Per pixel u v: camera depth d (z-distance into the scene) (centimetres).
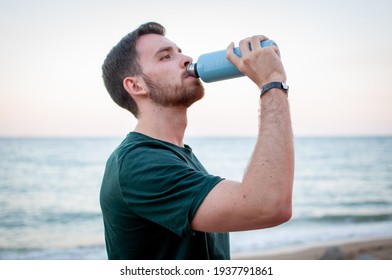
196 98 182
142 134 171
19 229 1179
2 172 2502
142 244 154
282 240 938
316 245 861
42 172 2503
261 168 128
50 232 1143
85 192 1842
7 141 6019
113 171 156
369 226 1120
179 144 187
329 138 8388
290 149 133
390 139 7812
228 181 133
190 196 132
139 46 183
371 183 2147
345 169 2772
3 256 885
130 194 143
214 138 7725
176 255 154
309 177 2411
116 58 188
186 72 180
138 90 180
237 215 127
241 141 6719
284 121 137
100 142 5772
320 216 1295
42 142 5616
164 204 136
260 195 125
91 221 1280
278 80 147
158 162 141
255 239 949
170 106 179
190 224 133
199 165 188
